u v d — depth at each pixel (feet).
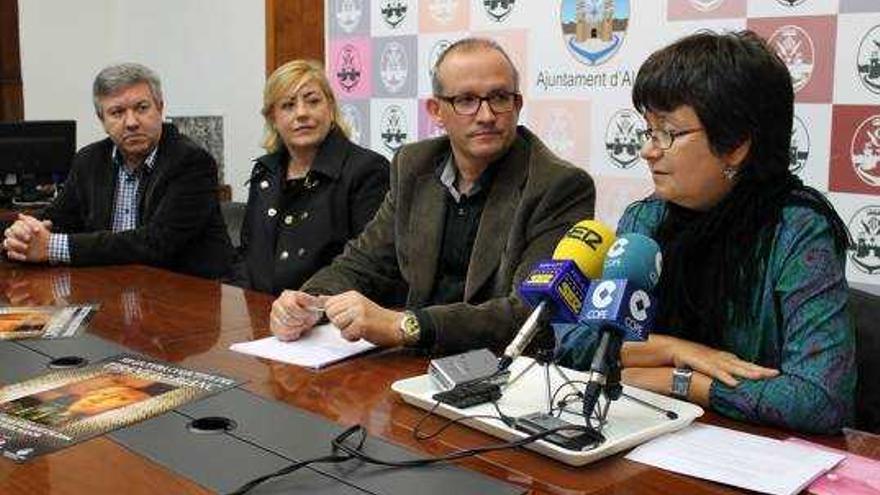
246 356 5.49
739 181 4.79
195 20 16.75
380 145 11.63
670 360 4.75
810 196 4.78
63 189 11.08
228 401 4.62
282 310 5.91
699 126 4.53
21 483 3.64
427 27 10.86
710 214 4.89
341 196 8.80
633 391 4.55
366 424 4.28
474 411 4.26
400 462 3.79
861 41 7.73
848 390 4.40
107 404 4.56
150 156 10.00
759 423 4.34
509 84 6.45
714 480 3.60
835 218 4.76
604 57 9.30
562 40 9.61
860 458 3.89
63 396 4.68
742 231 4.79
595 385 3.91
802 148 8.14
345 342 5.78
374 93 11.60
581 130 9.57
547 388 4.57
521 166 6.61
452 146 6.83
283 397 4.71
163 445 4.01
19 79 18.06
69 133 14.71
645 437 4.00
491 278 6.54
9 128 14.21
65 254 8.90
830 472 3.72
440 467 3.75
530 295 4.24
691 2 8.63
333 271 7.38
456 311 5.66
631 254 3.91
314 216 8.84
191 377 5.02
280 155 9.34
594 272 4.17
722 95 4.44
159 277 8.24
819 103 8.02
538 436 3.85
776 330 4.71
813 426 4.24
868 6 7.66
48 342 5.79
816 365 4.38
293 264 8.85
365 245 7.49
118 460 3.85
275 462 3.82
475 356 4.80
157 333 6.06
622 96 9.21
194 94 17.02
